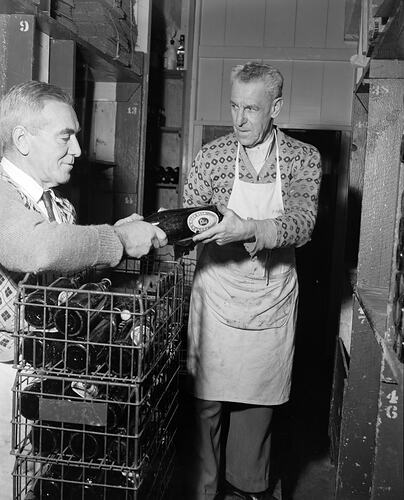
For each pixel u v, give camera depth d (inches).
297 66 195.5
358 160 126.6
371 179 86.5
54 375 53.2
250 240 75.9
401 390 41.5
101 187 163.6
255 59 197.0
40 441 52.8
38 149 62.8
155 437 60.4
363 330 87.1
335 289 199.9
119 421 53.3
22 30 89.2
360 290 84.7
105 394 53.1
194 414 93.9
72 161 65.6
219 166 87.7
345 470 89.2
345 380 94.1
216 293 88.5
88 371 52.1
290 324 90.9
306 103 195.9
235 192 87.1
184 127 200.7
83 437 51.5
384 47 75.9
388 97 85.4
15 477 54.3
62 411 51.1
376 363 86.9
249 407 93.8
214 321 89.0
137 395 50.1
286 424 138.6
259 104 80.7
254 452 95.0
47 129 62.3
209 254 89.4
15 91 62.7
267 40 196.2
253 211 86.8
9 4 85.3
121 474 55.7
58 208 67.8
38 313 52.9
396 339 49.2
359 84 111.8
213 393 90.4
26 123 61.9
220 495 100.7
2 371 65.4
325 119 195.8
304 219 81.7
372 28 85.3
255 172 86.7
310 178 86.2
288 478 111.1
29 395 53.8
